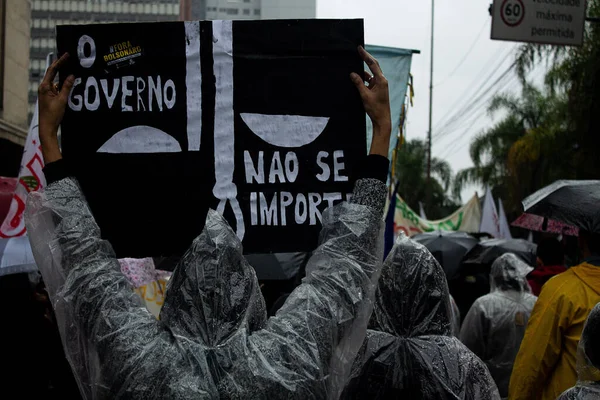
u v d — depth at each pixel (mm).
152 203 2455
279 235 2439
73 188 2238
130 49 2494
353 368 3125
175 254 2441
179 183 2461
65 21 24375
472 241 10859
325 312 1992
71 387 5629
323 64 2480
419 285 3143
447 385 3055
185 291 1945
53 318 5637
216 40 2492
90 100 2482
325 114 2473
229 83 2486
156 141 2477
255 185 2457
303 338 1940
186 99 2486
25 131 12586
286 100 2479
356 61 2479
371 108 2387
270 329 1964
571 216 3680
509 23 8500
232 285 1953
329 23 2486
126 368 1889
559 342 3494
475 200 16938
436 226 16391
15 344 5422
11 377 5414
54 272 2082
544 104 27641
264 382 1864
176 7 25766
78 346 2000
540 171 22703
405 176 43250
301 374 1900
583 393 2668
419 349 3102
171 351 1898
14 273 5234
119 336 1933
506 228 14242
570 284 3525
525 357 3576
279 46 2488
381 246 2160
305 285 2059
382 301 3188
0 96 11781
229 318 1930
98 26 2490
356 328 2041
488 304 5543
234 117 2477
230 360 1881
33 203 2170
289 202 2449
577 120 15195
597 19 8648
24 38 12805
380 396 3086
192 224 2449
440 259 10523
